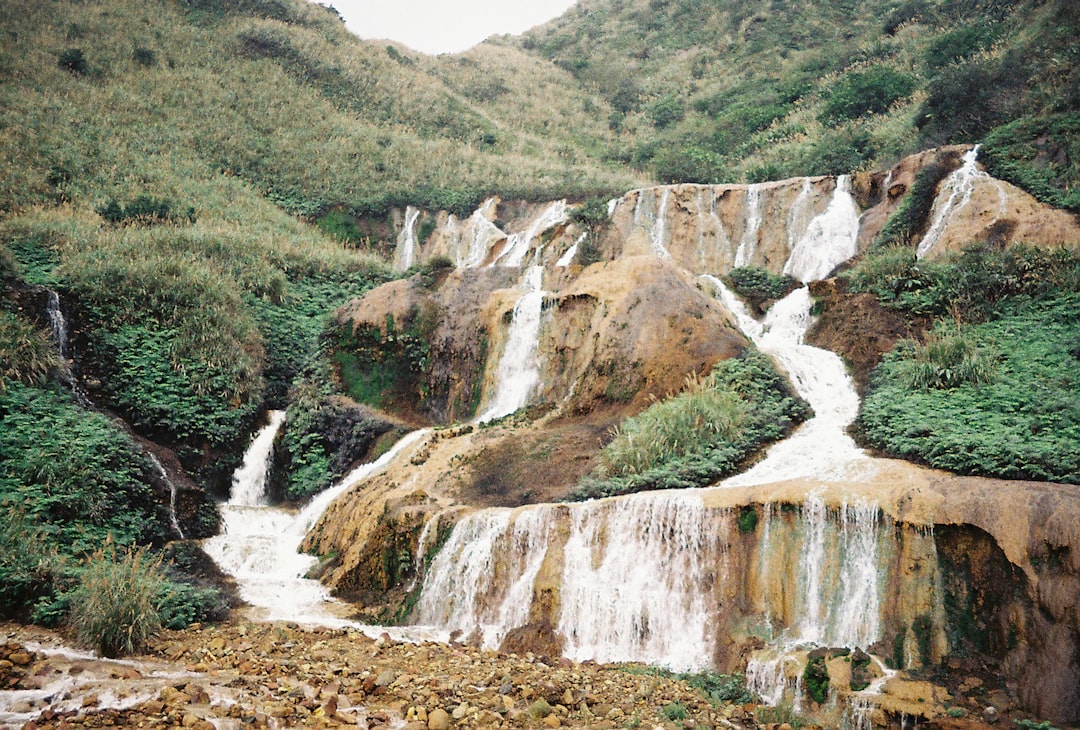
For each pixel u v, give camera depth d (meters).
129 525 16.06
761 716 9.95
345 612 14.42
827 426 16.38
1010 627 10.21
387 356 23.95
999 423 14.34
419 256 35.94
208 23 49.88
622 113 54.22
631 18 68.75
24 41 40.75
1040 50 27.73
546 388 21.17
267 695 9.35
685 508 12.75
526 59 63.97
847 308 20.12
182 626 12.45
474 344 23.11
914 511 11.27
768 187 27.69
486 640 12.86
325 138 42.09
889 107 35.84
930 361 16.94
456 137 46.62
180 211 31.11
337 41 54.06
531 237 31.05
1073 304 17.27
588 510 13.55
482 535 14.18
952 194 22.73
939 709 9.52
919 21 44.22
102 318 21.31
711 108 49.31
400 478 18.08
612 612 12.56
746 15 60.16
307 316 26.72
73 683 9.51
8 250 21.62
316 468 21.39
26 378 18.11
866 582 11.29
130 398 19.92
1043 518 10.43
